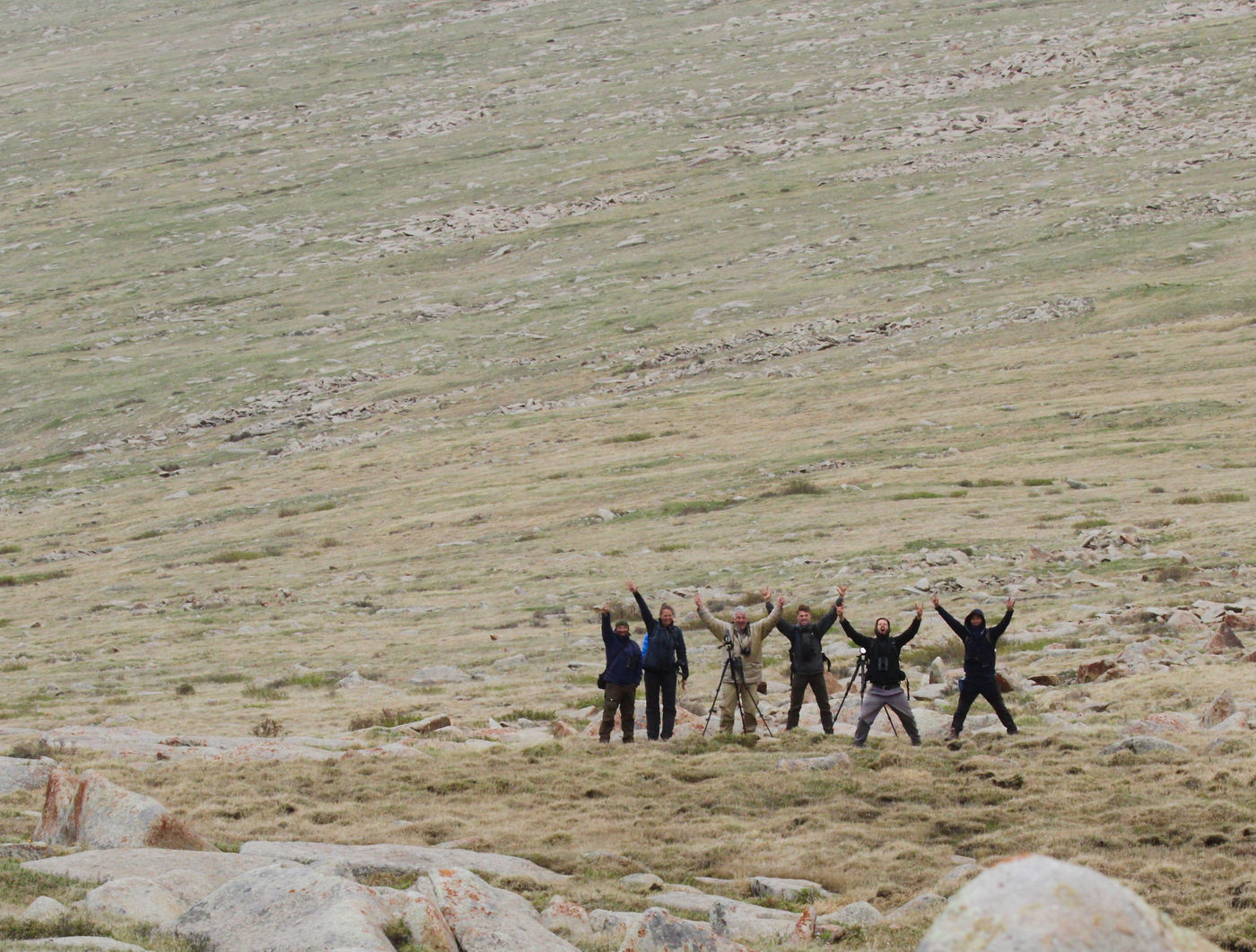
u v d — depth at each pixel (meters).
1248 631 25.47
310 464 81.75
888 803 15.50
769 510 51.69
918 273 107.00
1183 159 125.19
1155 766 15.59
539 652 32.91
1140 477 49.03
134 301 135.75
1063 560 36.53
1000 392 71.06
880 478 54.91
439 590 45.50
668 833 14.64
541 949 8.63
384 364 106.25
